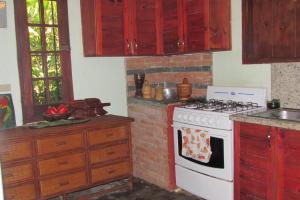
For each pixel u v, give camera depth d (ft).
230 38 10.19
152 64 12.92
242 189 8.62
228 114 8.64
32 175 8.99
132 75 12.57
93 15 10.57
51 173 9.31
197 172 9.75
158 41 11.55
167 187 10.92
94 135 10.06
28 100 10.41
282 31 9.02
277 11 9.10
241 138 8.47
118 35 10.85
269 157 7.86
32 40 10.43
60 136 9.41
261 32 9.54
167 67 12.90
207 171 9.36
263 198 8.13
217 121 8.82
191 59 11.73
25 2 10.18
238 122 8.49
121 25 10.87
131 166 10.98
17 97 10.22
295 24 8.70
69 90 11.23
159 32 11.51
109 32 10.69
